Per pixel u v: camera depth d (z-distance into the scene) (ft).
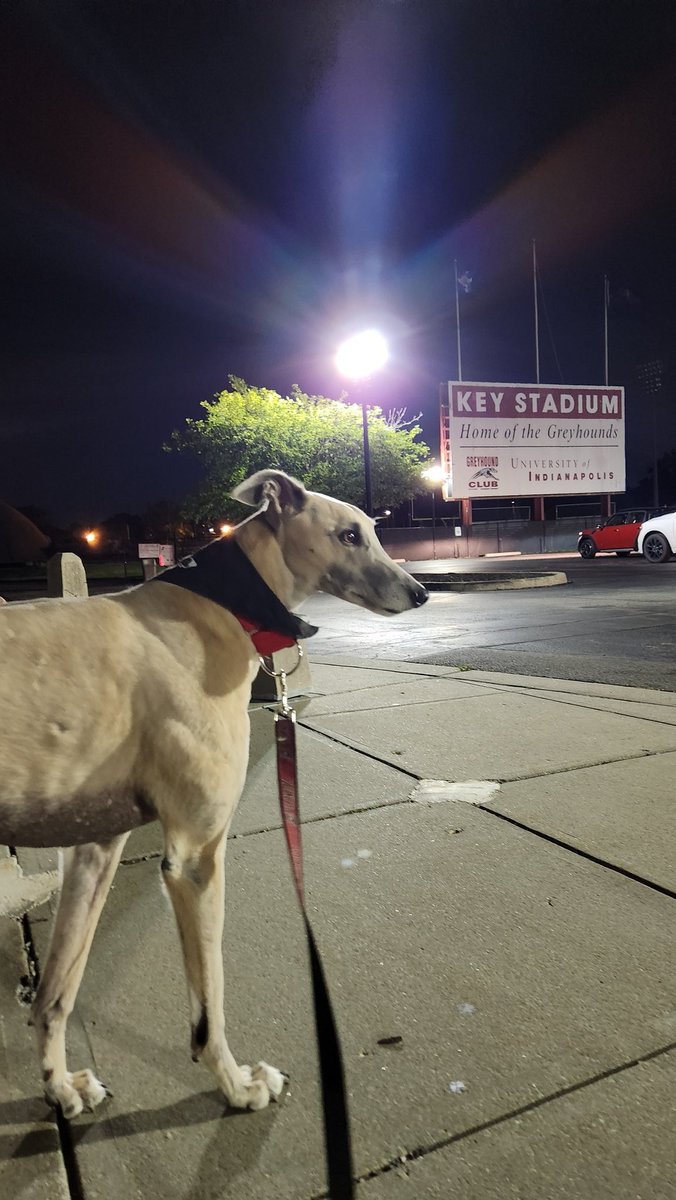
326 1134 5.96
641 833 12.46
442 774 15.49
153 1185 6.23
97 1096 7.10
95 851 7.23
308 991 8.60
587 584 59.31
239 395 121.29
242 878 11.31
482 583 58.85
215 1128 6.81
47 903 10.85
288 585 8.00
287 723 7.81
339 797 14.38
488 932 9.71
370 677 25.91
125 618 6.82
